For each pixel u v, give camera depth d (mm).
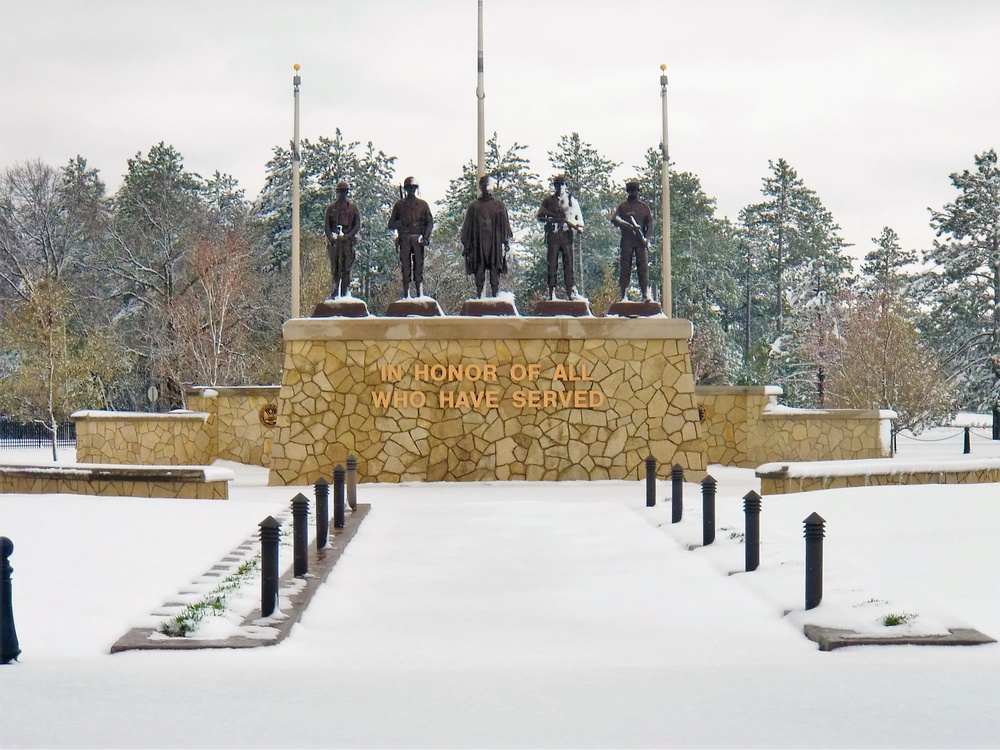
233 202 85125
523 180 79625
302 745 8227
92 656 11422
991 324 71688
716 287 81875
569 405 30406
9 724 8758
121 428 39031
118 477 24984
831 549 16875
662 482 29875
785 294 94000
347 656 11648
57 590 14375
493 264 31438
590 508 23672
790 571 15391
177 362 60500
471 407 30344
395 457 30172
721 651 11734
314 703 9406
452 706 9305
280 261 75250
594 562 17406
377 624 13336
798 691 9711
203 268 59469
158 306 64375
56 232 71250
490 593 15164
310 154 79688
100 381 58500
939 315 73375
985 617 12648
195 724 8766
